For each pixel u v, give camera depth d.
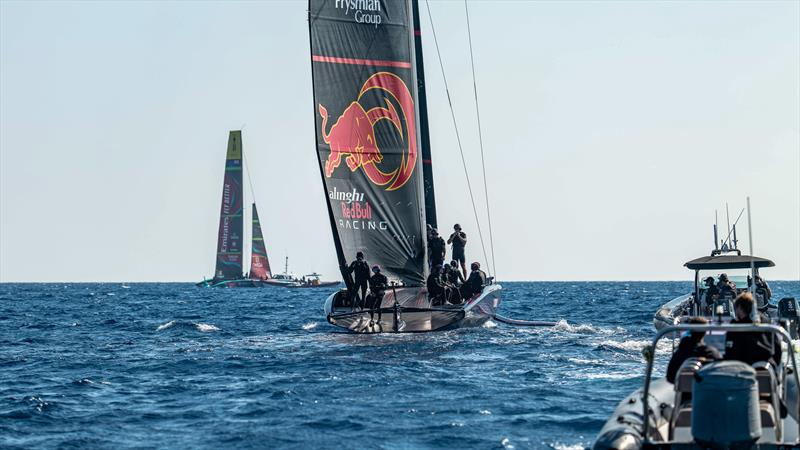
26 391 66.12
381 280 99.81
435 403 58.00
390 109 106.00
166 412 56.62
